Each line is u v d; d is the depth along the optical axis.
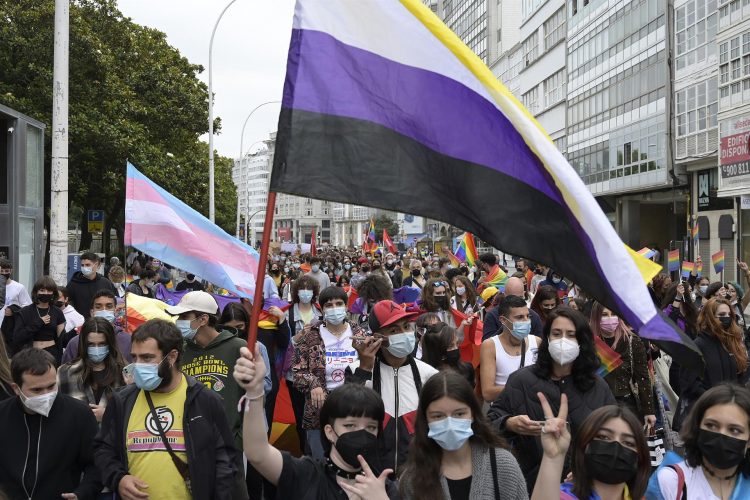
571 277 3.99
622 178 39.38
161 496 4.79
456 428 3.75
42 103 31.25
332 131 4.07
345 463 3.92
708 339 7.83
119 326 8.98
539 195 4.04
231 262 8.13
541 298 8.90
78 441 5.13
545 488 3.71
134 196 7.89
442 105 4.13
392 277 23.05
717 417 3.86
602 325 7.40
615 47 39.66
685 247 36.28
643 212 42.78
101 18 36.69
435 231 82.94
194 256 7.97
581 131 44.66
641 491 3.90
